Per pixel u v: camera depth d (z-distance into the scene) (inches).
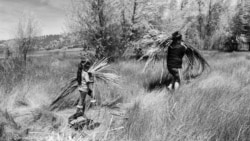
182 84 220.5
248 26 1405.0
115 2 492.1
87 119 137.3
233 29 1402.6
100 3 466.0
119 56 519.2
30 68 300.7
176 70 215.2
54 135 118.8
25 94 185.9
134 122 122.3
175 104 143.0
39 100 178.1
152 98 178.2
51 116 142.3
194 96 165.9
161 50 229.6
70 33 489.1
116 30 511.5
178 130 108.7
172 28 545.6
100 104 165.8
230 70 303.9
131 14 550.6
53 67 360.5
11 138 113.7
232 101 146.7
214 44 1360.7
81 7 469.4
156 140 103.2
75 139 112.8
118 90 195.3
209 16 1301.7
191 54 237.5
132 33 536.4
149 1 560.7
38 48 514.0
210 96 164.7
